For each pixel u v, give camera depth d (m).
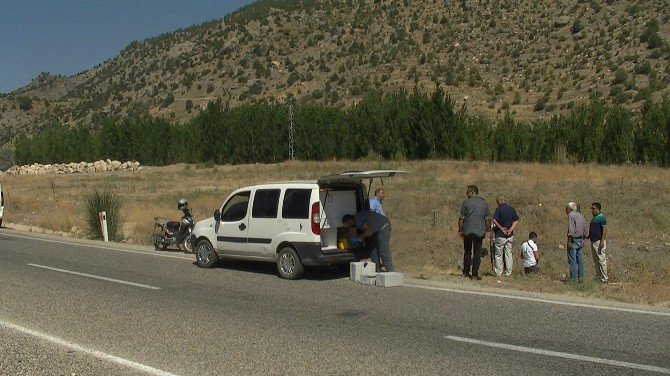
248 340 8.06
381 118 57.16
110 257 16.20
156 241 17.88
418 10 152.38
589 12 120.12
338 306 10.06
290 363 7.08
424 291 11.31
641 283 13.00
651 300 10.59
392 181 32.19
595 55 102.81
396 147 55.03
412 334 8.28
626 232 19.03
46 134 90.19
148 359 7.27
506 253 13.70
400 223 19.31
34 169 71.31
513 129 50.41
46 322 9.09
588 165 38.12
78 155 85.19
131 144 81.25
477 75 109.06
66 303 10.41
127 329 8.66
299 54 155.38
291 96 126.31
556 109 83.88
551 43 115.00
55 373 6.79
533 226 19.97
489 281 12.53
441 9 148.12
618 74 87.19
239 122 70.75
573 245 13.52
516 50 116.19
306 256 12.35
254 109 70.81
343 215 12.81
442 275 13.39
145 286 11.95
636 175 30.08
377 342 7.91
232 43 169.12
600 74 94.06
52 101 196.00
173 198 31.41
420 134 53.44
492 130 51.97
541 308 9.80
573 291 11.38
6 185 51.19
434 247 17.36
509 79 105.88
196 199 29.73
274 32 169.62
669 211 20.81
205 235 14.22
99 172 68.88
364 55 138.38
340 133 61.50
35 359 7.30
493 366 6.92
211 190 36.53
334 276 12.99
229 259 14.60
